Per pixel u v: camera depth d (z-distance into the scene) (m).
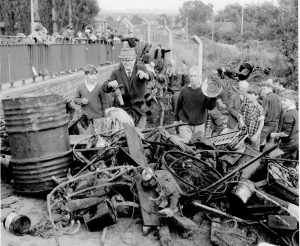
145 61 17.39
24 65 12.16
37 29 17.02
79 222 5.88
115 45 28.44
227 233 5.86
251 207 6.19
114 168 6.16
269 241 5.87
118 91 8.79
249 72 10.05
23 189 6.87
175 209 6.00
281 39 30.84
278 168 7.50
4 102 6.79
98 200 5.99
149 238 5.75
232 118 9.36
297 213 6.16
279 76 29.45
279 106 9.41
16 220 5.60
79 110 9.40
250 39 44.47
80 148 7.92
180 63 29.12
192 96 8.95
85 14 48.69
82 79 16.88
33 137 6.77
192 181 6.68
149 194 6.21
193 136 7.93
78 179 6.41
